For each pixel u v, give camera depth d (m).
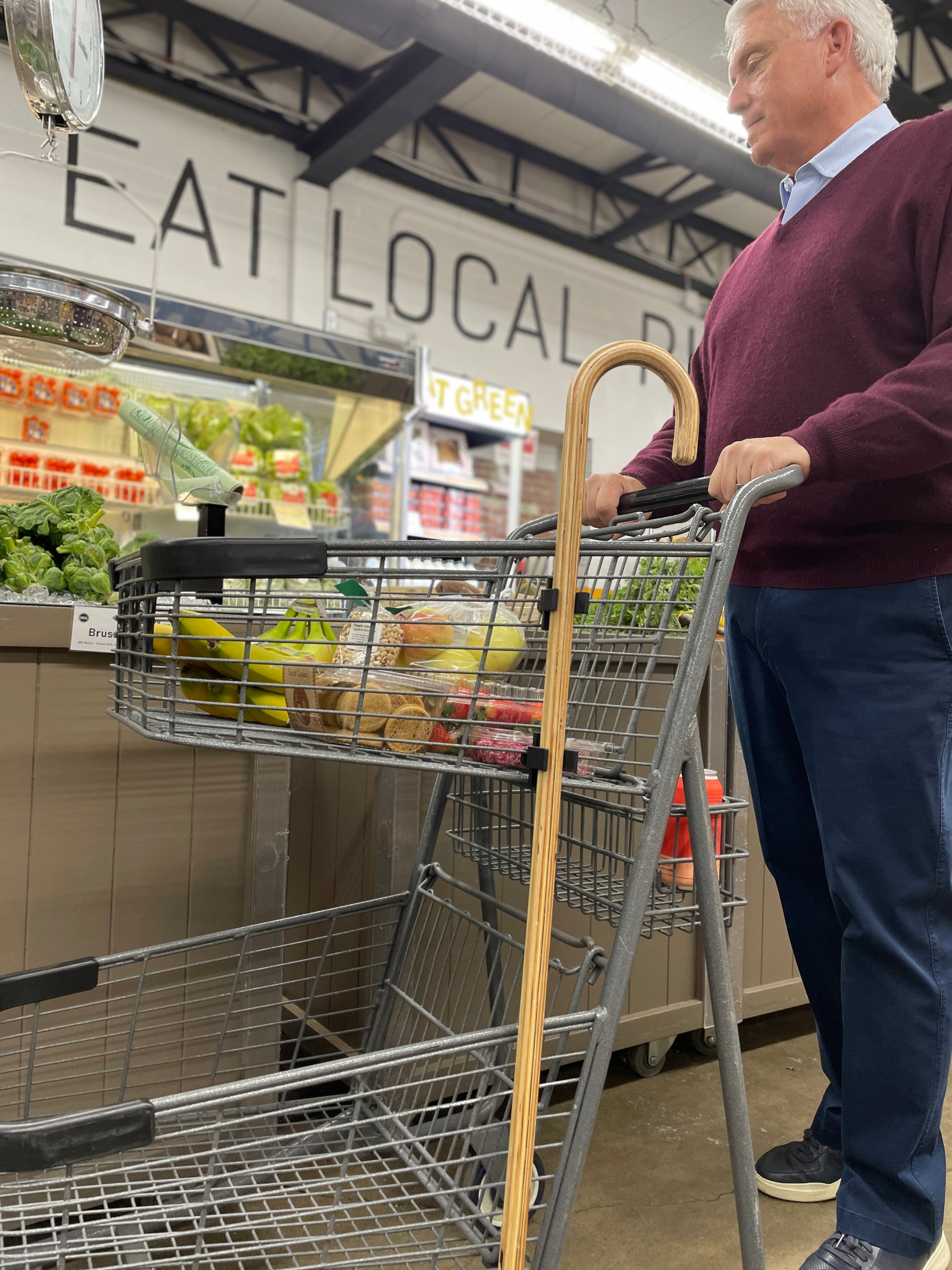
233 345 3.39
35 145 1.98
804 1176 1.48
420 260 6.28
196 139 5.33
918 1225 1.20
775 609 1.34
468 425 5.23
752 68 1.40
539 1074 0.94
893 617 1.23
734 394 1.44
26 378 3.20
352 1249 1.04
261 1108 1.38
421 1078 1.49
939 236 1.20
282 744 1.01
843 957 1.28
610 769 1.09
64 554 1.66
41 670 1.30
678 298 7.71
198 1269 1.19
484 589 1.23
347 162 5.53
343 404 3.90
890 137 1.31
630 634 1.30
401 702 1.02
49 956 1.31
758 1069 1.99
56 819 1.31
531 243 6.85
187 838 1.41
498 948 1.39
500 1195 1.25
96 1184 0.99
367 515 4.14
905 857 1.20
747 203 7.44
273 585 1.33
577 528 0.95
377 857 1.62
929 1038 1.20
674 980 1.90
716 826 1.46
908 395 1.05
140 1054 1.36
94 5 1.65
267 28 5.47
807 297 1.34
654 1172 1.56
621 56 3.96
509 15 3.75
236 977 1.33
